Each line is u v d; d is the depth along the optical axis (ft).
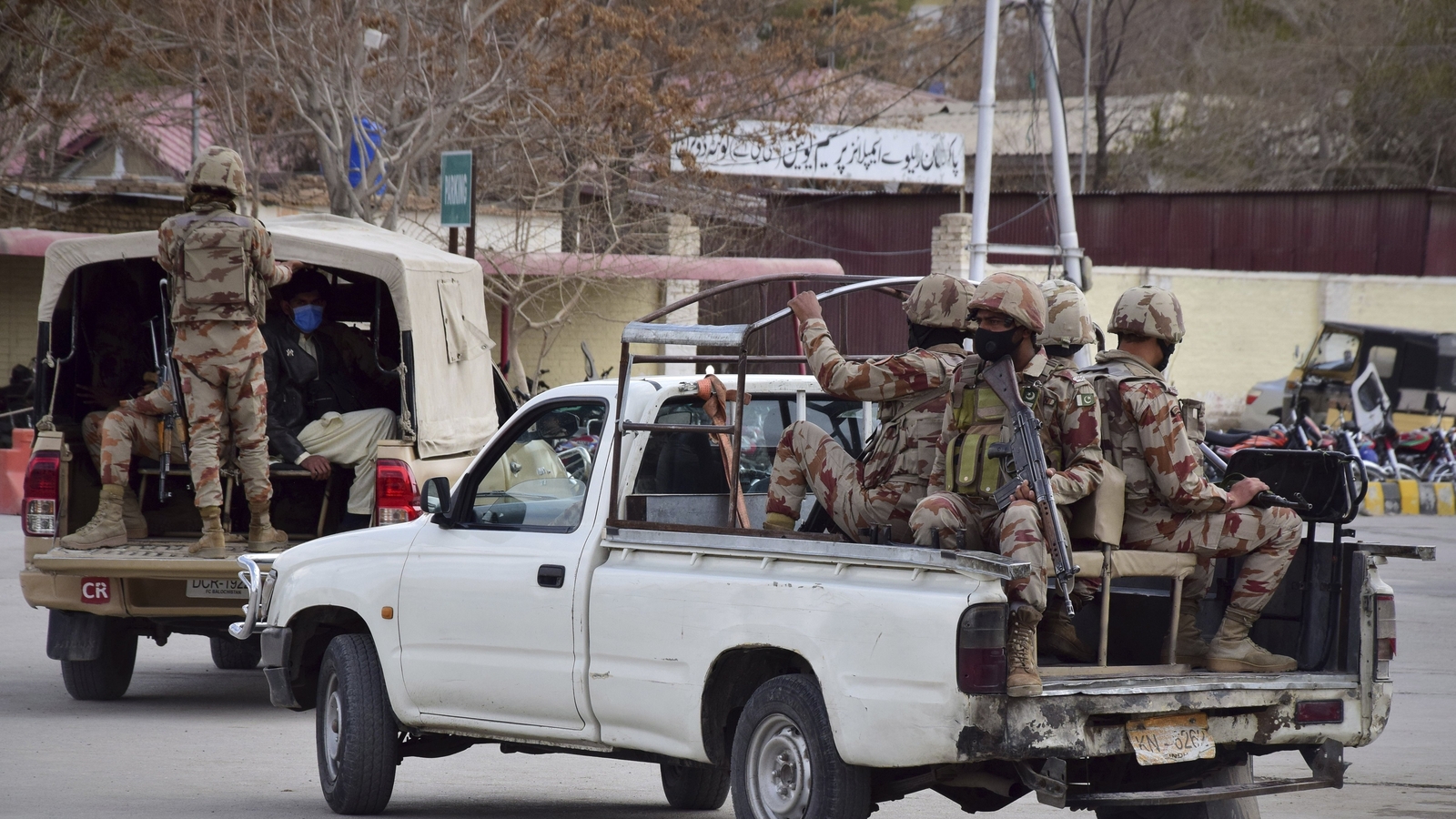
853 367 72.95
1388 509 308.40
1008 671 62.18
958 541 65.26
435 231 327.47
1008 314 67.46
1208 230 477.36
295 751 109.60
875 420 93.40
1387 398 333.83
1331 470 74.33
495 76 289.94
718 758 73.20
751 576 70.38
